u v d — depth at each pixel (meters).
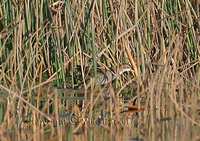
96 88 14.30
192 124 12.46
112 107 13.16
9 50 15.38
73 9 15.66
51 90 14.43
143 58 15.10
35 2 15.38
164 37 16.48
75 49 15.55
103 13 16.02
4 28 15.21
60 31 15.49
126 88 14.82
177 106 12.96
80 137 11.63
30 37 14.90
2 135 11.73
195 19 16.88
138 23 15.59
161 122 12.66
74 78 15.58
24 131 12.03
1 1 15.77
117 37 15.56
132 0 16.47
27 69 14.43
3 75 14.29
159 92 13.31
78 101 13.98
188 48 16.38
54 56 15.52
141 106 13.58
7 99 13.05
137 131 12.07
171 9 16.50
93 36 15.06
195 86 14.41
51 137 11.63
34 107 12.50
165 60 15.18
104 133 11.94
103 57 15.98
